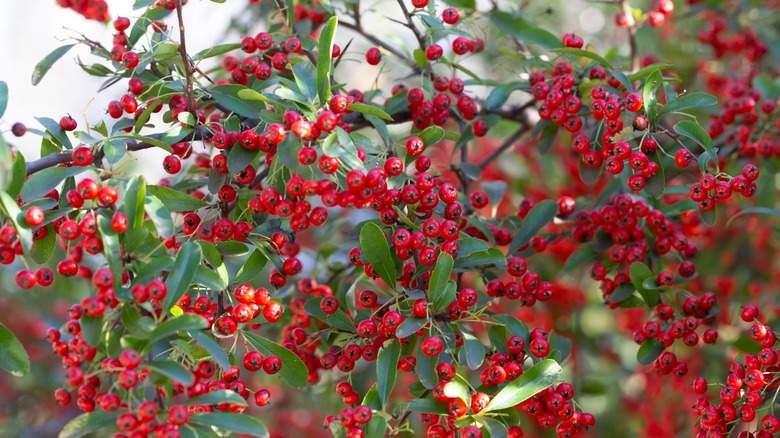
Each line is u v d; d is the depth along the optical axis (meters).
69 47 4.33
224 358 3.31
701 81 7.46
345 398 4.04
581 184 6.68
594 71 4.64
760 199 6.01
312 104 3.63
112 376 3.41
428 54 4.71
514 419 3.69
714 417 3.78
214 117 4.45
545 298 4.32
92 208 3.45
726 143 5.62
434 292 3.68
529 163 7.41
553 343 4.30
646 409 6.89
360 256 4.08
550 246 6.46
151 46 4.32
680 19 7.02
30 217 3.31
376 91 4.97
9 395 7.82
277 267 4.05
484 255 3.99
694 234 5.45
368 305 4.02
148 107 4.04
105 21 4.79
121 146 3.82
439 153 7.89
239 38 6.24
